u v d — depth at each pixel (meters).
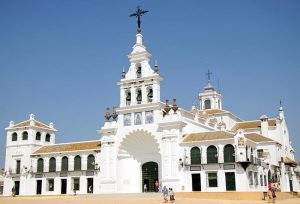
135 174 76.81
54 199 63.25
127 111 76.81
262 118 89.56
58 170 84.19
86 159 82.19
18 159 89.75
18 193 87.88
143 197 62.38
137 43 78.94
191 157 70.69
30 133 89.69
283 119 91.38
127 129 76.31
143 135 75.44
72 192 81.44
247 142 68.88
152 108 74.38
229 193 60.62
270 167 78.19
